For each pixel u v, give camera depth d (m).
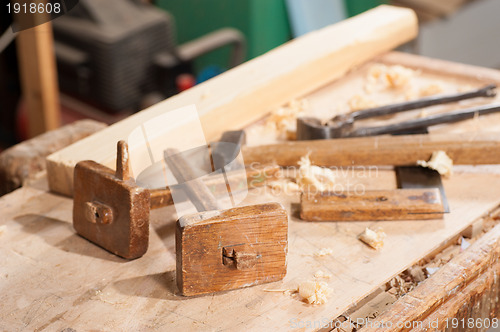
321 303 0.83
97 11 1.61
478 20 2.20
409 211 0.92
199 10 1.71
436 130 1.06
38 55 1.37
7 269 0.87
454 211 0.94
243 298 0.84
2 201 0.95
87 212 0.87
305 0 1.60
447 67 1.19
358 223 0.92
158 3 1.79
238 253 0.82
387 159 0.99
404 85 1.17
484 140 0.99
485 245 0.90
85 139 0.98
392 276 0.86
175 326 0.81
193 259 0.82
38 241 0.90
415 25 1.27
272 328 0.81
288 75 1.11
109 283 0.85
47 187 0.97
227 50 1.71
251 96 1.07
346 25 1.22
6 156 1.04
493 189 0.97
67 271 0.86
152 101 1.61
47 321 0.81
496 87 1.15
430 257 0.92
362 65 1.22
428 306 0.83
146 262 0.87
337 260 0.88
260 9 1.60
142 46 1.63
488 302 0.90
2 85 1.72
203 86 1.08
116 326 0.81
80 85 1.65
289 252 0.89
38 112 1.44
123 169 0.85
